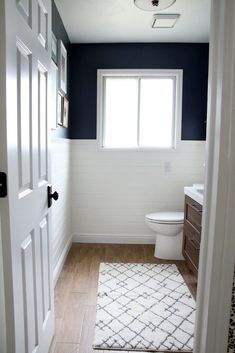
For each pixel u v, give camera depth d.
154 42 3.10
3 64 0.84
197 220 2.24
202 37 2.95
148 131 3.30
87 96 3.19
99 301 2.04
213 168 0.77
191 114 3.20
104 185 3.27
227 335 0.78
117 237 3.32
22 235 1.04
